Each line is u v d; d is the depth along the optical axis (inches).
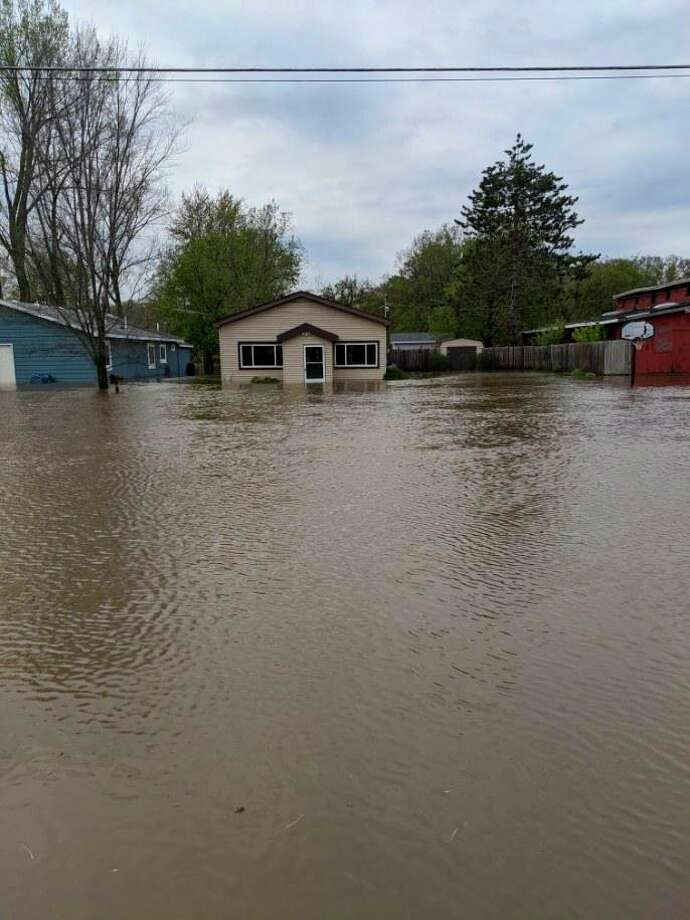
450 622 117.8
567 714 88.3
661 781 74.8
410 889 60.4
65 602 130.3
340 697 92.9
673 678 97.7
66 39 840.3
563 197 1653.5
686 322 911.7
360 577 141.5
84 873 63.0
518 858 63.7
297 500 213.8
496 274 1653.5
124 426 435.5
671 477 239.3
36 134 803.4
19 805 72.1
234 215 1466.5
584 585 135.1
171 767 78.2
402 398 647.8
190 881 61.9
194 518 193.2
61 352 976.9
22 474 266.5
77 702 93.4
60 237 792.3
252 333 1029.2
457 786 73.9
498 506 201.6
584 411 478.6
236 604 127.5
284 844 65.9
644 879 61.3
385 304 2110.0
